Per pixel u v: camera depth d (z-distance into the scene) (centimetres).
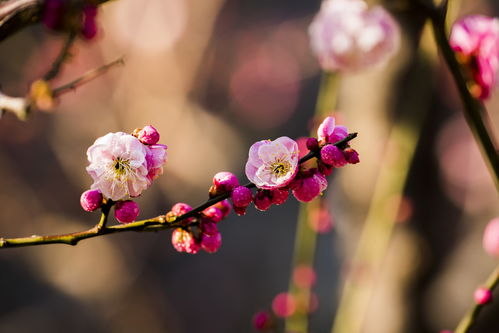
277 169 164
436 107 405
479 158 788
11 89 707
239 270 866
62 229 784
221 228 901
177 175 799
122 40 783
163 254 834
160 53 792
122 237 811
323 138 170
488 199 750
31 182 777
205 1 817
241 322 831
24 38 698
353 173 409
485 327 468
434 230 408
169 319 805
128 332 774
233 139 896
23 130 772
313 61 1002
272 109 966
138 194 168
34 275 780
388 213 370
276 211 909
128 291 793
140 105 781
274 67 977
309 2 1029
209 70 895
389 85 381
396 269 397
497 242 283
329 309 724
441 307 434
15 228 770
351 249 418
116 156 164
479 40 246
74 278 784
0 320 737
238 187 167
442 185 452
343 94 416
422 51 365
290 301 378
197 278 845
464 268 530
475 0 781
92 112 781
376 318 400
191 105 836
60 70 157
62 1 155
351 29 357
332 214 453
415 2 230
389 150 371
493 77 243
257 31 988
